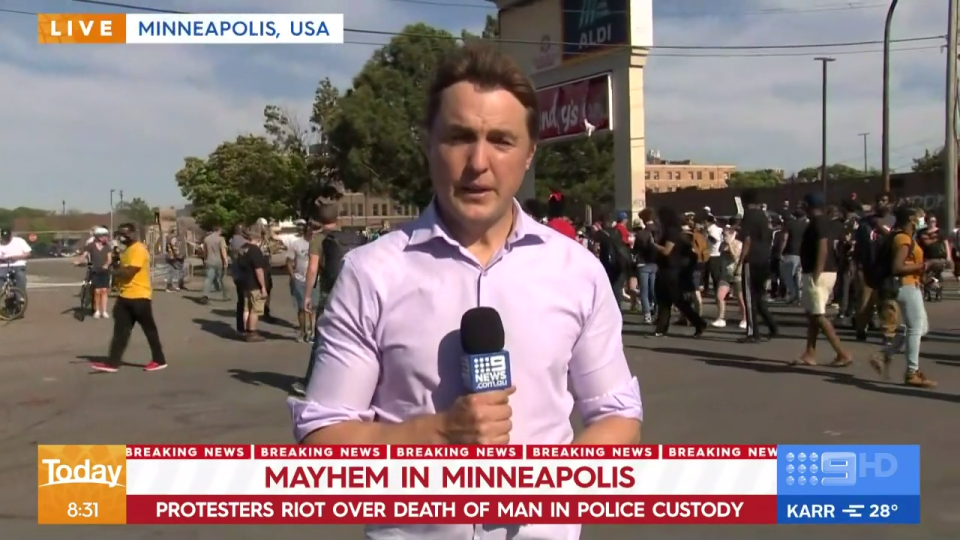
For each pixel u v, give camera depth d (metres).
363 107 40.34
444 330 1.75
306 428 1.78
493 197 1.76
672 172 129.88
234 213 40.03
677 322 14.06
